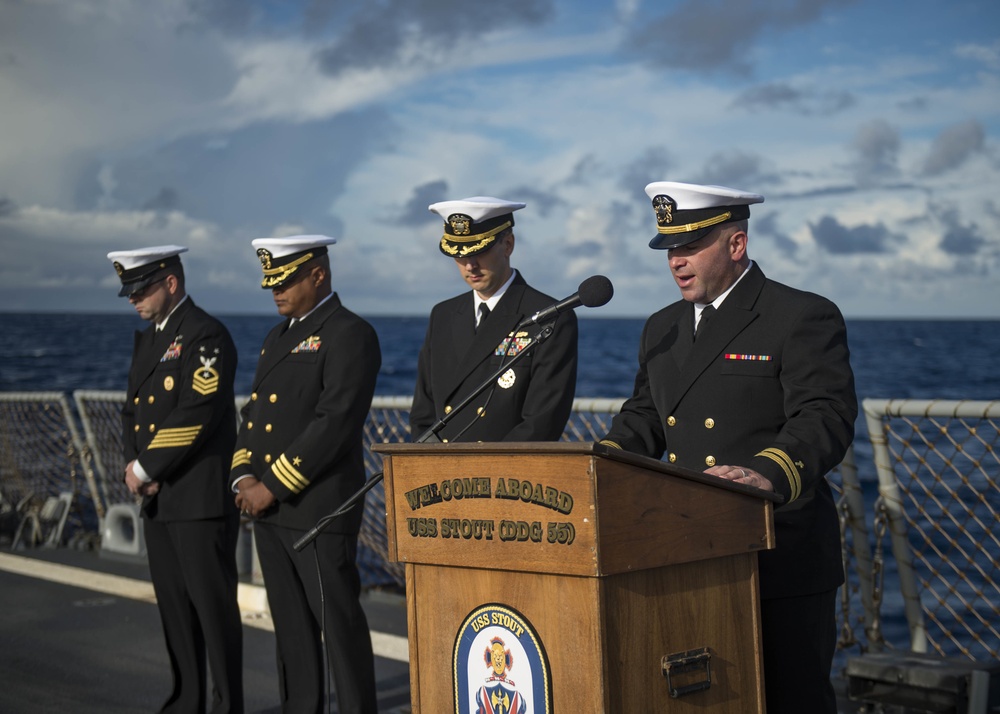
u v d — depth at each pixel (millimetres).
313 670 4184
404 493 2498
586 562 2135
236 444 4375
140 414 4684
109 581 7012
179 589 4527
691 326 3055
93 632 5891
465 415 3838
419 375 4117
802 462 2572
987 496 4305
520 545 2262
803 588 2797
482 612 2365
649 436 3170
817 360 2785
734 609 2410
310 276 4258
